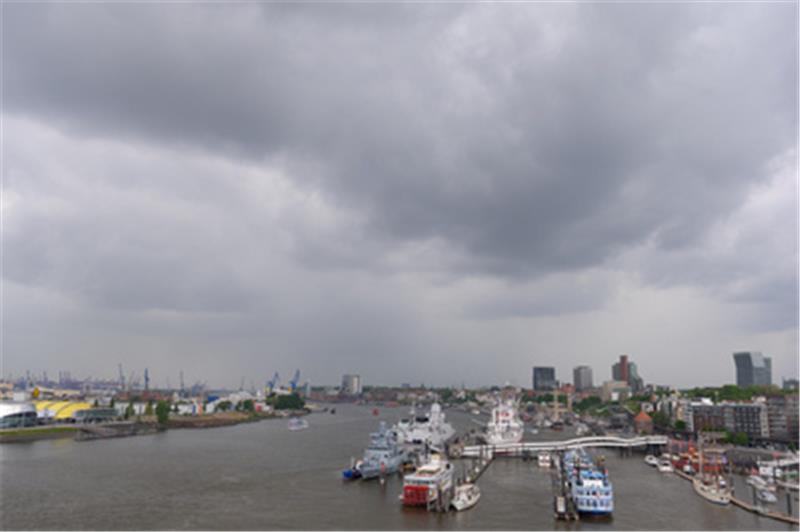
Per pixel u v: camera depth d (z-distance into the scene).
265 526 154.75
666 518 169.88
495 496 199.25
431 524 159.25
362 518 164.88
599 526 159.75
